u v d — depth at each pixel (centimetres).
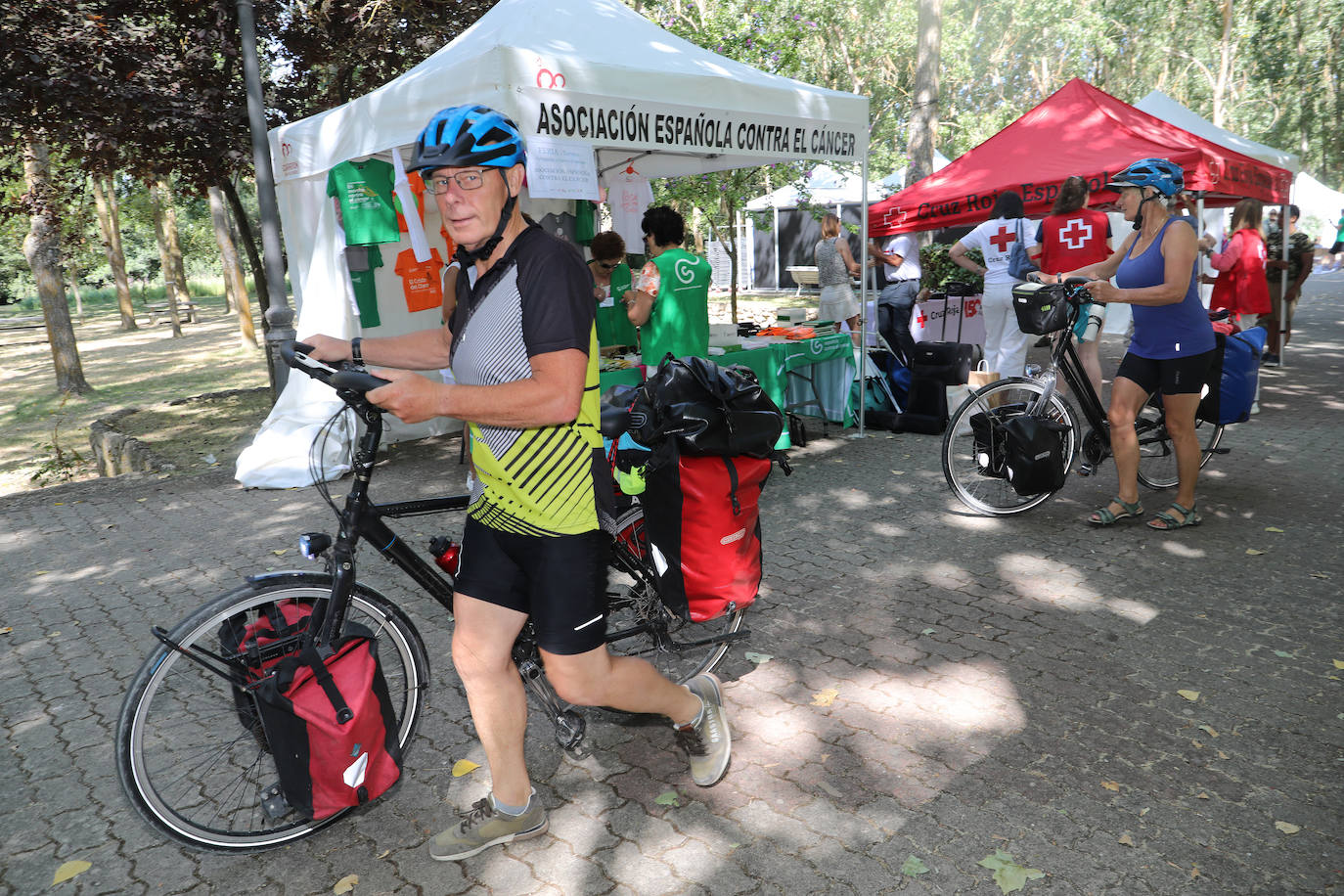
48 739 305
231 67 912
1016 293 475
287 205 713
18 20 757
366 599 244
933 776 262
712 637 304
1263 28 3133
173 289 2345
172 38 907
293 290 731
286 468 626
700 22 1190
